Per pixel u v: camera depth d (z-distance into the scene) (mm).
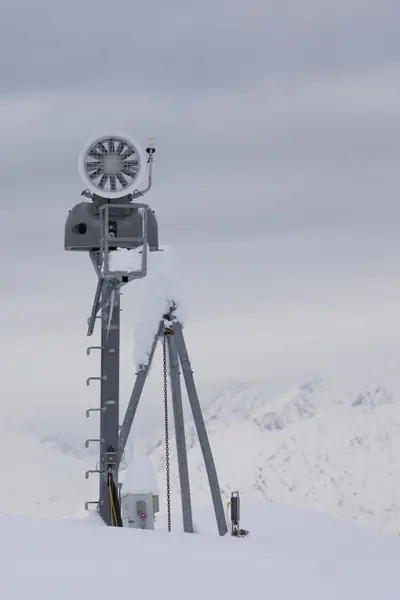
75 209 41969
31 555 22625
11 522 26234
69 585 20500
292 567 24812
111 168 41406
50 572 21328
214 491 39562
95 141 41281
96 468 42719
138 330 40156
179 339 39906
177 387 40031
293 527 41562
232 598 21016
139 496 38375
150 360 40438
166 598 20406
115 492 41094
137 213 41562
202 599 20703
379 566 26906
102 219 41156
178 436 39906
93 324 43375
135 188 41281
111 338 42531
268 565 24719
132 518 38344
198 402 39969
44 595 19750
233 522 39344
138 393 40688
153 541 26625
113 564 22625
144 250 39719
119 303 42375
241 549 27641
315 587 22906
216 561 24328
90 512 42344
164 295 39812
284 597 21656
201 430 39844
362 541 37031
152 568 22672
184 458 39844
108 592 20328
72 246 41875
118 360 42469
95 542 24984
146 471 38719
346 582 23750
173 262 40250
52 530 25734
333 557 29188
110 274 39406
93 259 42375
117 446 42000
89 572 21688
